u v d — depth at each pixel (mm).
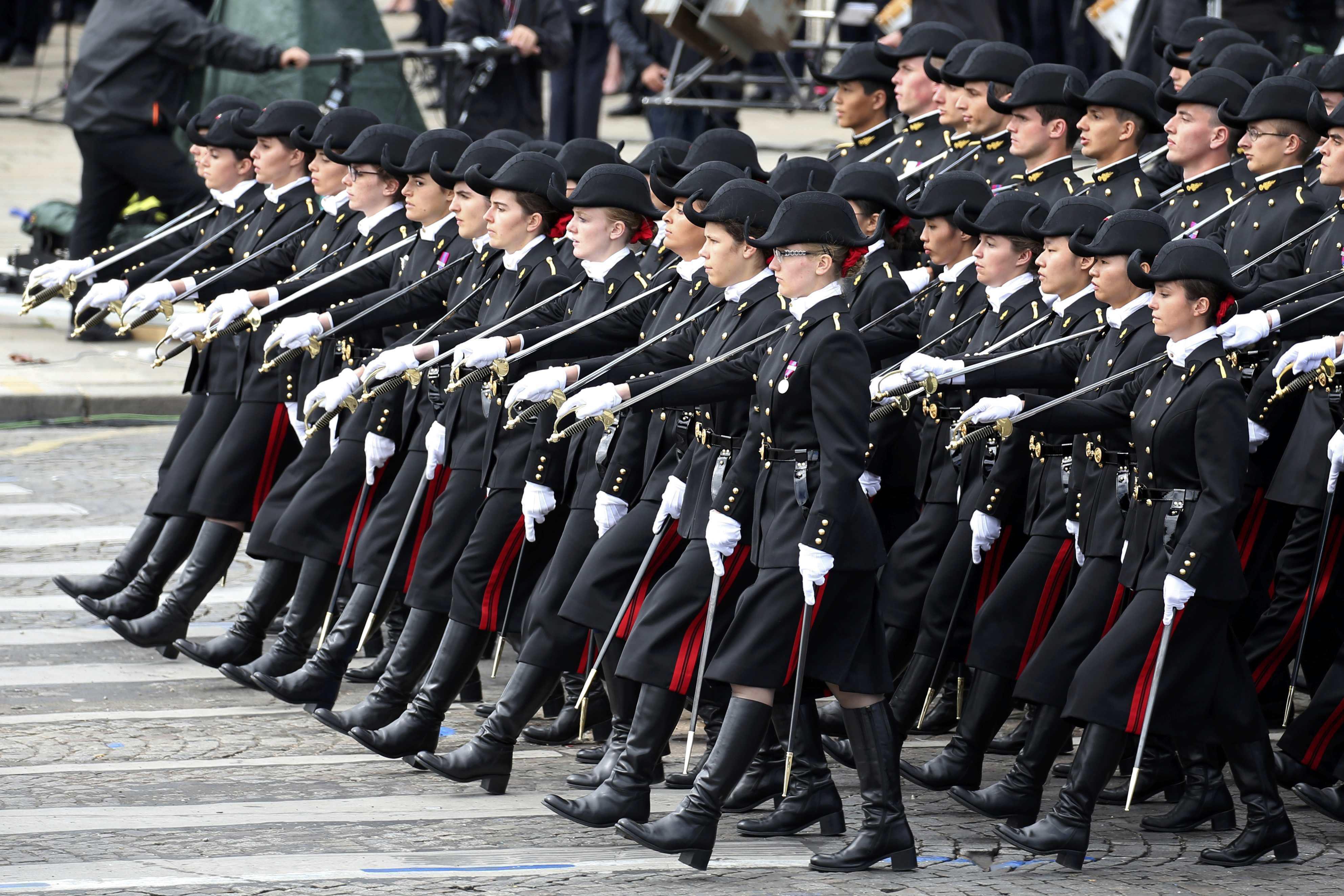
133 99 50656
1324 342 23828
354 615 29016
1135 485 23375
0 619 34625
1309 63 31703
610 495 25391
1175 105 29984
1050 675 23859
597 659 25000
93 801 25172
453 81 56156
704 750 28453
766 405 22578
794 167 27156
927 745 28766
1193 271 22453
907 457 28531
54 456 46500
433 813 24938
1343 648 24250
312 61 51875
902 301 27875
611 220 26594
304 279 30891
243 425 31797
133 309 31828
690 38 62281
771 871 22578
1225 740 23000
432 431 27953
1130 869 22922
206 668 32500
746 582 23453
